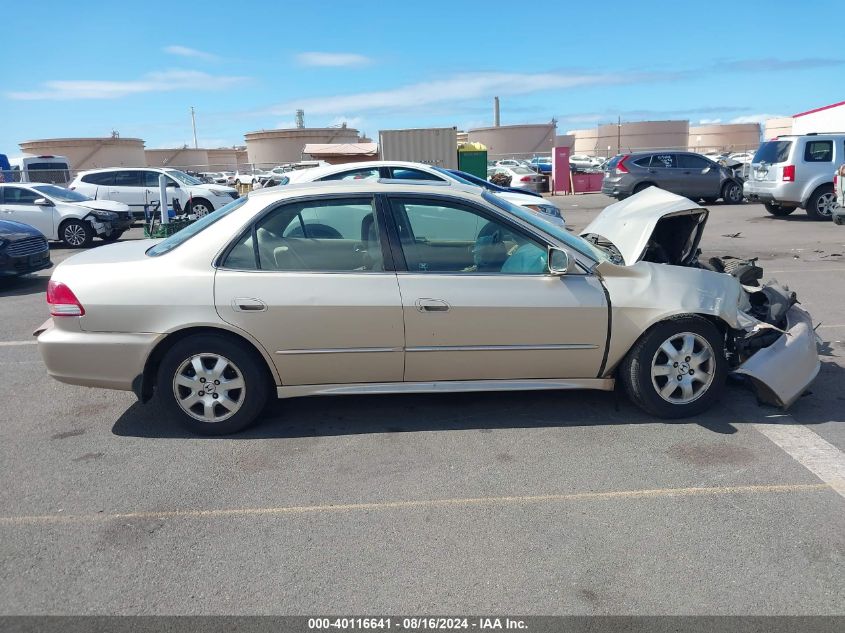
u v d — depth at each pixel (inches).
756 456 164.9
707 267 224.2
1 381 230.2
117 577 121.6
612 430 180.7
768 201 647.8
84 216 605.9
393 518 139.6
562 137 2608.3
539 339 177.3
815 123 863.1
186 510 144.0
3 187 619.8
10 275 394.3
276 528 136.6
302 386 178.2
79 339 173.9
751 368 183.0
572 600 114.1
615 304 177.2
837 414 189.5
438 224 179.6
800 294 336.5
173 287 171.9
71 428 188.4
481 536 132.6
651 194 228.7
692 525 135.4
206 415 178.9
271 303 170.7
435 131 941.2
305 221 177.3
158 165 2285.9
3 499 149.4
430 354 175.8
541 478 155.5
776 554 125.7
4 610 113.2
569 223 706.2
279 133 2169.0
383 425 186.5
